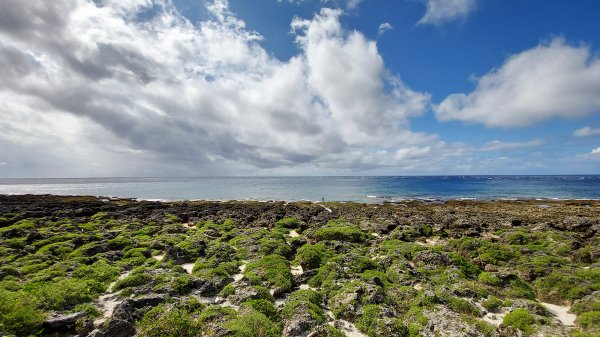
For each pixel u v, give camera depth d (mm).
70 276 16766
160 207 48844
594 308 13305
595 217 40969
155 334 10758
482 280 17016
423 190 110250
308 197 86000
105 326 11289
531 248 22844
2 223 32781
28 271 17562
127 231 29062
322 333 11570
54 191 111438
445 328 11812
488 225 34344
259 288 15109
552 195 89125
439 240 27969
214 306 13352
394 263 19594
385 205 60938
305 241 25984
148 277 16422
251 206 52125
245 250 22922
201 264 19188
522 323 12156
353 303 13672
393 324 11938
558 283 16141
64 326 11664
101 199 70250
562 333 11484
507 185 140250
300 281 17297
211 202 65188
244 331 10953
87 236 25141
